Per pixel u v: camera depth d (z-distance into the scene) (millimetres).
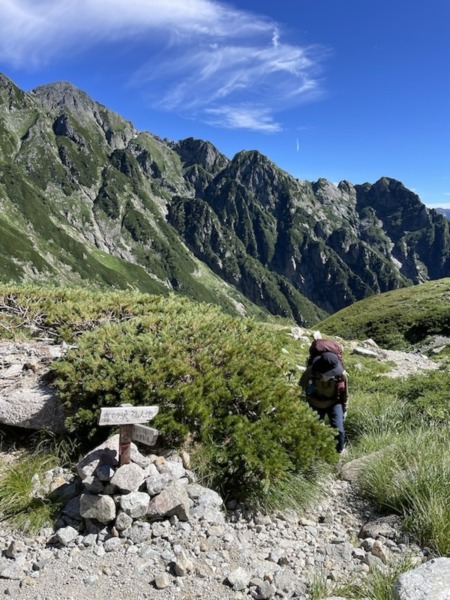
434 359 26766
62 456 6184
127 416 5141
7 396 6965
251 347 9094
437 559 3893
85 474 5191
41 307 12164
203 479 5820
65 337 10570
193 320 9516
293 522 5496
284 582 4188
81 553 4609
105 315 11766
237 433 6004
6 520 5125
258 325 11578
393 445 6879
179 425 6199
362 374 15438
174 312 11086
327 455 6469
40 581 4215
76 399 6660
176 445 6301
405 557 4453
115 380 6543
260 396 6816
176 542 4742
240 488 5754
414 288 59750
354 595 4039
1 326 11070
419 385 11484
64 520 5117
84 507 4949
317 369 7641
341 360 7691
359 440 8406
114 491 5086
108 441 5684
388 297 57781
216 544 4793
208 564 4484
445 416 8805
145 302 13398
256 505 5598
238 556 4645
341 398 7676
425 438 7035
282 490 5793
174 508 5023
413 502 5191
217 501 5418
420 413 9289
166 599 4012
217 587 4180
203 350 7723
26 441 6660
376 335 42656
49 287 14484
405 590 3525
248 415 6824
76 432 6512
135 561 4480
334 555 4762
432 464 5797
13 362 8711
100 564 4445
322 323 58344
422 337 38562
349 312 56656
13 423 6594
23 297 12422
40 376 7840
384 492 5789
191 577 4293
